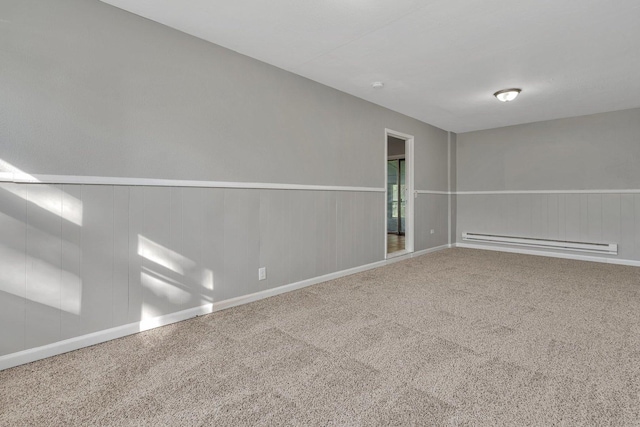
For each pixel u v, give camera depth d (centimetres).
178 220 270
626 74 362
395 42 290
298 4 234
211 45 289
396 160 844
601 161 515
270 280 338
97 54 227
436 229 620
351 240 434
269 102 335
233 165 305
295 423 150
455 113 521
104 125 231
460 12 244
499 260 523
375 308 300
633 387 176
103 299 232
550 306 303
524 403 163
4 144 195
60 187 214
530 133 582
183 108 271
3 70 194
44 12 206
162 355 213
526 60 327
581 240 533
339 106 413
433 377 187
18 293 200
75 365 200
